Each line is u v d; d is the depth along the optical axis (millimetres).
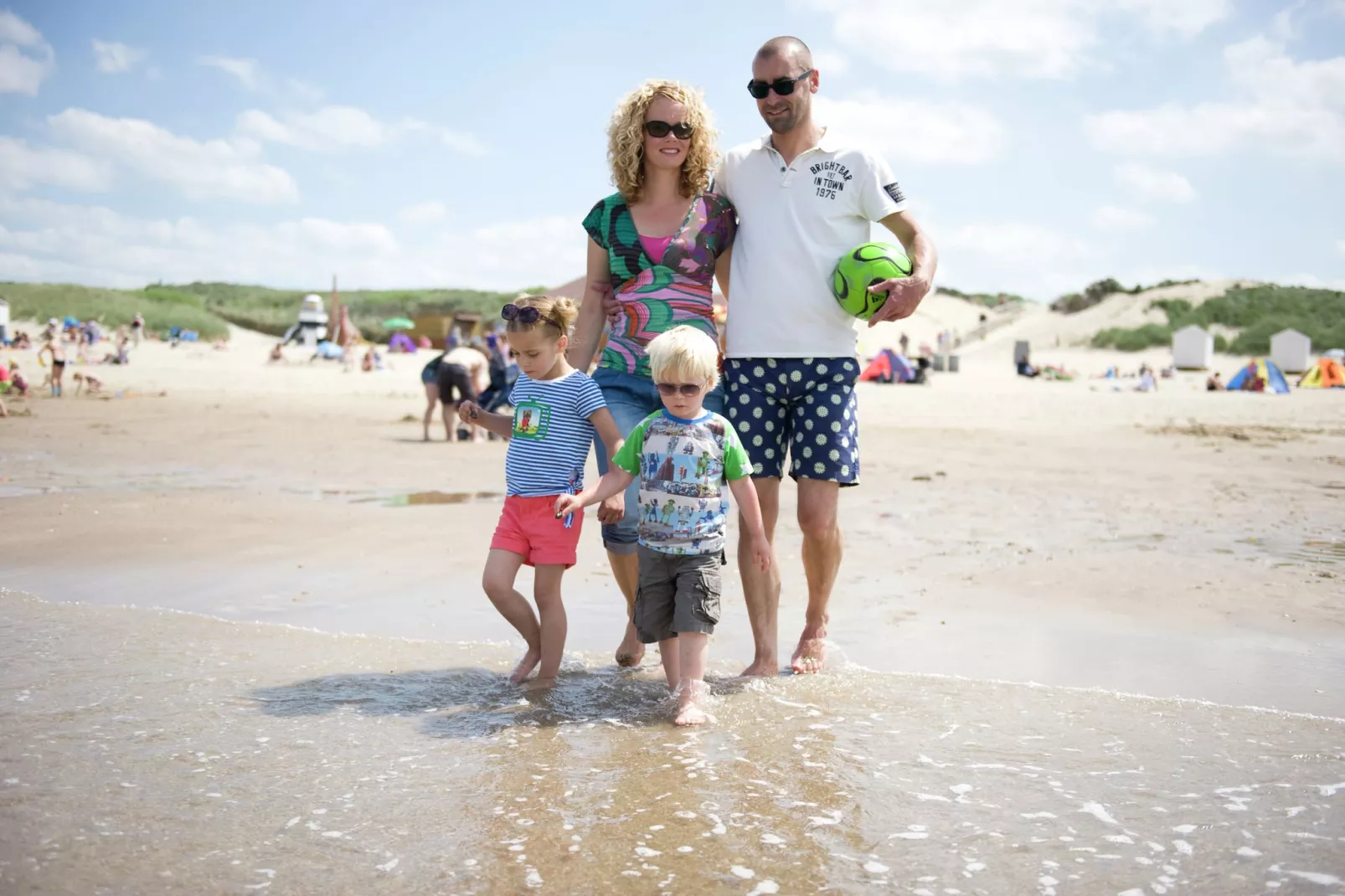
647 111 4219
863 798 2783
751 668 4129
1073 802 2748
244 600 5348
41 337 50812
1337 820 2621
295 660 4188
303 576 5938
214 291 98375
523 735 3314
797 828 2588
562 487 4059
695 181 4367
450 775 2947
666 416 3863
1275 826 2586
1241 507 8938
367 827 2572
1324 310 72438
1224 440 16953
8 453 12883
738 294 4371
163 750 3105
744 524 3949
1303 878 2312
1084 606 5258
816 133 4340
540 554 4031
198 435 16219
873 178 4234
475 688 3863
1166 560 6430
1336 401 28797
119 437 15484
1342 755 3076
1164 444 16250
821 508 4207
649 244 4289
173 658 4141
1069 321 83438
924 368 40281
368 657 4266
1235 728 3342
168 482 10266
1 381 25109
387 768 2994
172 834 2516
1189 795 2793
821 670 4156
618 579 4340
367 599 5410
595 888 2271
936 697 3723
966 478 11266
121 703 3562
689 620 3668
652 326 4270
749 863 2396
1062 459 13656
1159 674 4074
